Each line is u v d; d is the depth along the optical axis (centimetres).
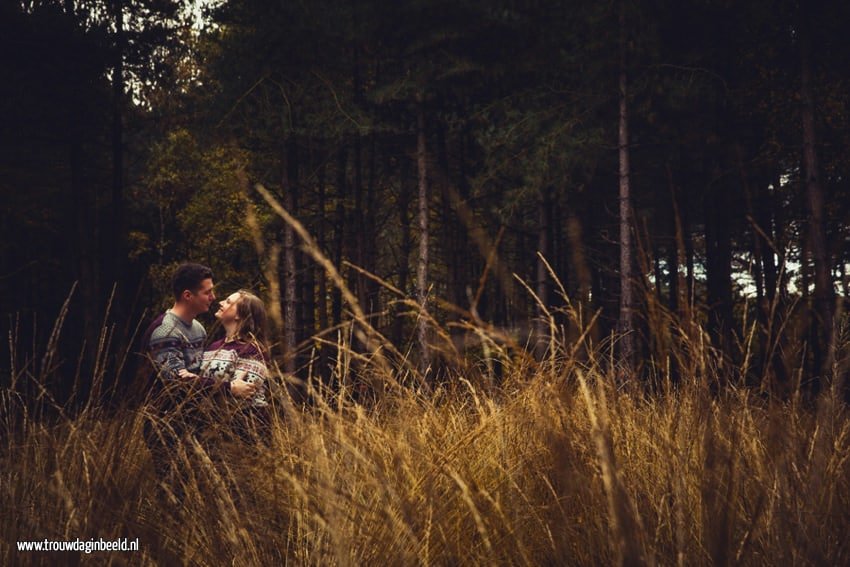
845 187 1476
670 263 1641
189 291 399
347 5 1784
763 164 1628
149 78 2052
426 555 204
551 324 203
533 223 2281
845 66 1451
